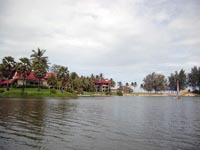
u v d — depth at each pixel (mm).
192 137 21031
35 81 127750
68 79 130125
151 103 81062
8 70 99312
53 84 125438
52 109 44500
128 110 48531
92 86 175625
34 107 47188
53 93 109312
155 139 20062
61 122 28484
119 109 50438
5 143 17625
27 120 29156
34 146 17000
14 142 17984
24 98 81125
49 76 136375
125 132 22906
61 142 18375
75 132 22438
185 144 18516
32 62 109875
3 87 111750
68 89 130625
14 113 36156
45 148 16562
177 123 29812
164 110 50625
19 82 117812
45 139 19219
